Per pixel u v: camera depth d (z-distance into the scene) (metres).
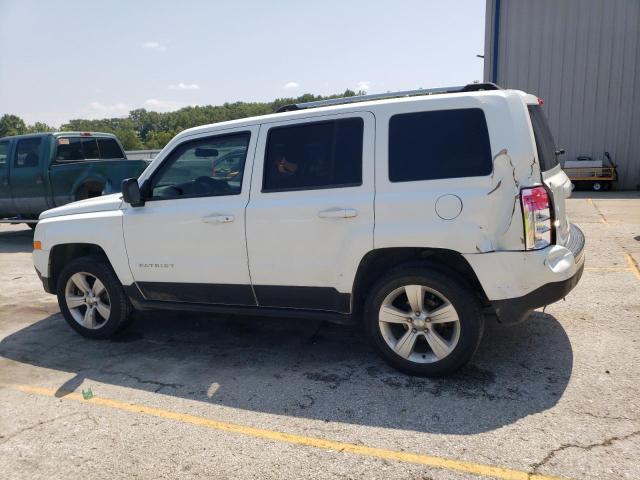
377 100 4.02
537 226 3.50
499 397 3.57
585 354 4.18
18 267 8.71
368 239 3.79
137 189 4.61
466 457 2.94
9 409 3.81
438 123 3.70
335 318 4.13
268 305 4.35
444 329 3.99
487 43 19.36
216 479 2.88
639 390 3.56
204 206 4.40
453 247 3.58
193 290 4.59
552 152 4.27
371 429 3.28
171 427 3.46
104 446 3.27
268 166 4.21
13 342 5.22
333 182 3.96
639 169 18.36
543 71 18.92
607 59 18.20
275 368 4.29
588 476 2.71
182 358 4.62
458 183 3.59
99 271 4.99
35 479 2.96
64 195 10.30
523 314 3.58
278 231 4.10
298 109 4.55
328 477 2.84
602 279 6.28
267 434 3.30
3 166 10.87
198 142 4.52
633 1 17.66
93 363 4.62
